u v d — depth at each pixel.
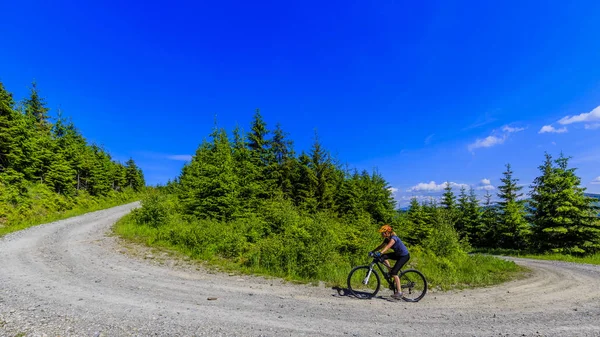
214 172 19.39
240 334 4.65
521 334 5.00
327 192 24.59
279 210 15.65
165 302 6.22
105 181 46.34
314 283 8.48
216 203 18.42
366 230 12.71
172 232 14.13
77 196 34.94
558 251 22.44
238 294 7.08
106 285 7.39
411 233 19.72
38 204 24.95
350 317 5.71
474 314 6.15
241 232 13.31
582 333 5.07
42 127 39.00
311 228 11.64
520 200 31.11
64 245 12.90
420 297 7.21
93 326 4.77
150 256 11.22
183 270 9.45
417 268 11.51
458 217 32.72
